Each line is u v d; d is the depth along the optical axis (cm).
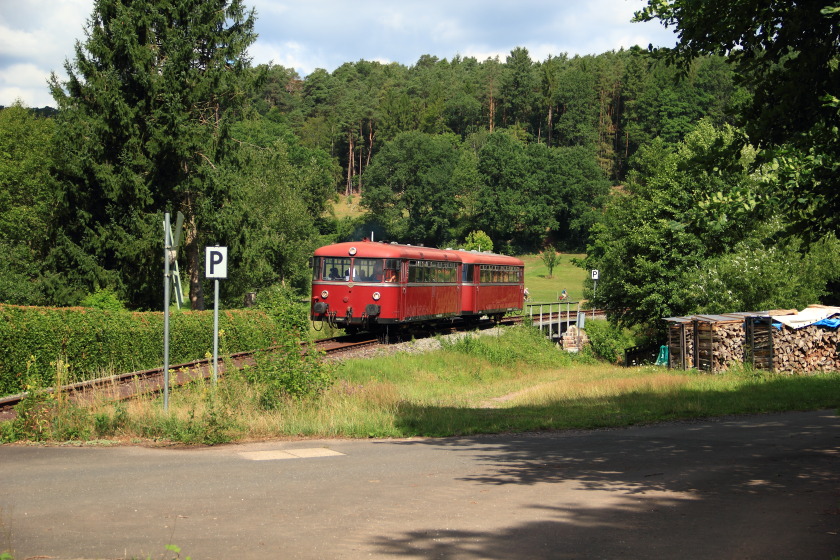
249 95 4625
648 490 945
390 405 1822
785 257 3806
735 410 1875
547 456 1216
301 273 5884
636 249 4353
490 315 4681
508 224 12469
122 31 4031
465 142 15562
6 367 1808
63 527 738
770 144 1097
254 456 1173
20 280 4031
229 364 1586
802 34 1070
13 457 1140
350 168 15550
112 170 4059
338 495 897
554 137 15850
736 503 873
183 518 777
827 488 959
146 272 4191
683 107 13650
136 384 1681
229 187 4275
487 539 717
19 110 5878
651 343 4612
